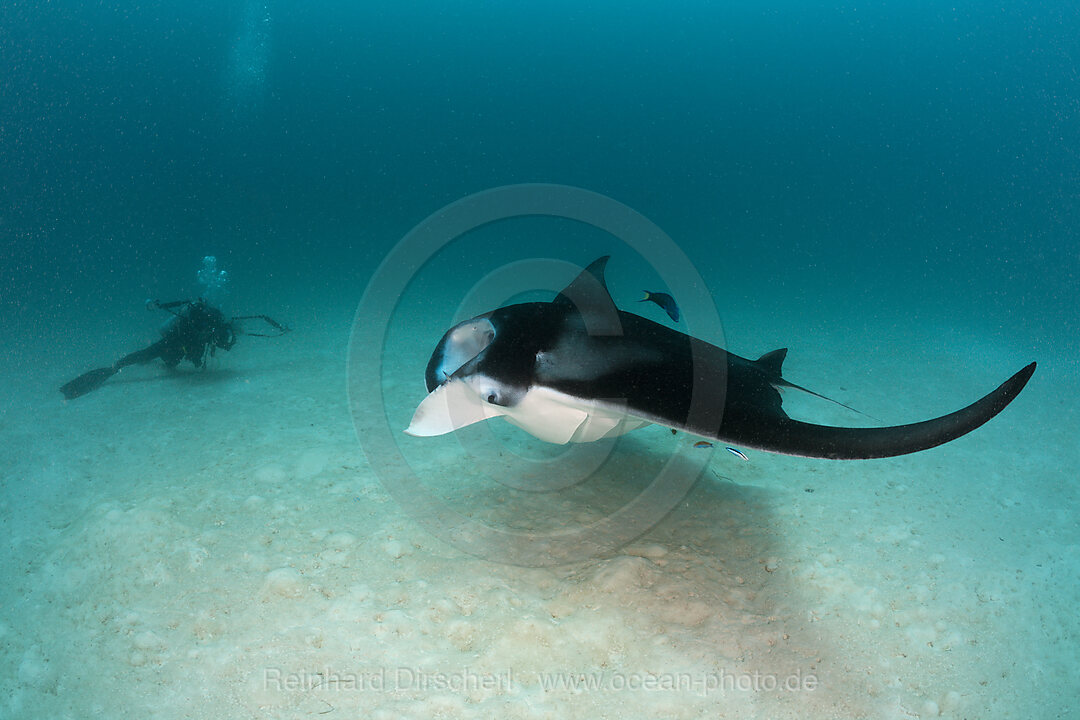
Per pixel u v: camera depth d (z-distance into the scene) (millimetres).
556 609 2492
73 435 4305
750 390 2580
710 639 2324
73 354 7000
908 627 2422
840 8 48750
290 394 5277
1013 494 3562
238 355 6801
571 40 52375
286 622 2383
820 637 2355
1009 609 2555
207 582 2619
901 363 6664
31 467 3781
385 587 2604
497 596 2527
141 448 4059
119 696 2035
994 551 2975
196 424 4520
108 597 2525
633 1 48938
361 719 1931
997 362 6711
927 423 1967
